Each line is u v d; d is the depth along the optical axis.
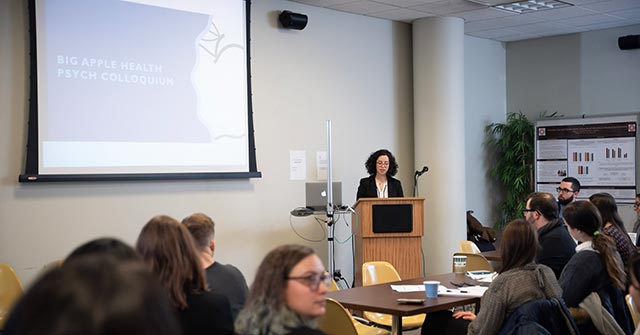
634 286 2.50
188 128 6.32
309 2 7.32
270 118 7.07
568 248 4.45
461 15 8.13
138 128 6.02
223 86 6.57
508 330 3.40
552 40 9.38
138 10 6.03
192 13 6.37
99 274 0.68
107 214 5.85
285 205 7.16
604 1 7.51
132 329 0.66
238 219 6.75
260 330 2.17
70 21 5.65
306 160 7.36
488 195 9.61
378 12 7.85
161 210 6.18
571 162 9.10
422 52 8.24
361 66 7.95
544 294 3.50
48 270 0.71
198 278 2.56
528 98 9.62
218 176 6.49
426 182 8.23
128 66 5.96
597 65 9.00
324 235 7.52
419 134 8.29
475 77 9.40
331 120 7.62
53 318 0.65
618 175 8.76
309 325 2.21
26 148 5.46
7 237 5.35
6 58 5.39
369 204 6.20
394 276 5.02
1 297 4.45
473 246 6.58
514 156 9.58
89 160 5.73
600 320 3.78
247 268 6.82
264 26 7.03
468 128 9.30
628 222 8.70
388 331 4.62
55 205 5.57
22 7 5.48
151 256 2.50
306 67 7.40
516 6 7.72
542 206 4.57
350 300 3.99
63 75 5.60
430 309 3.77
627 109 8.75
